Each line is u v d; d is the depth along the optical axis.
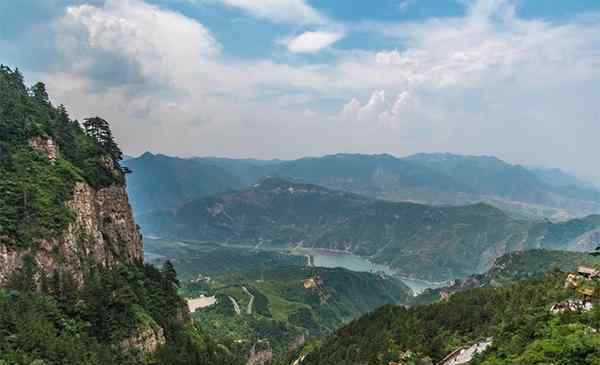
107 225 180.62
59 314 126.25
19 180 144.62
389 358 166.88
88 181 171.62
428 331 177.12
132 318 150.75
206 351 192.00
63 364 112.06
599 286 148.50
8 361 101.88
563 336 109.69
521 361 106.06
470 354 145.25
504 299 183.38
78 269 144.75
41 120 173.62
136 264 192.88
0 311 111.81
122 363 133.62
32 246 132.88
